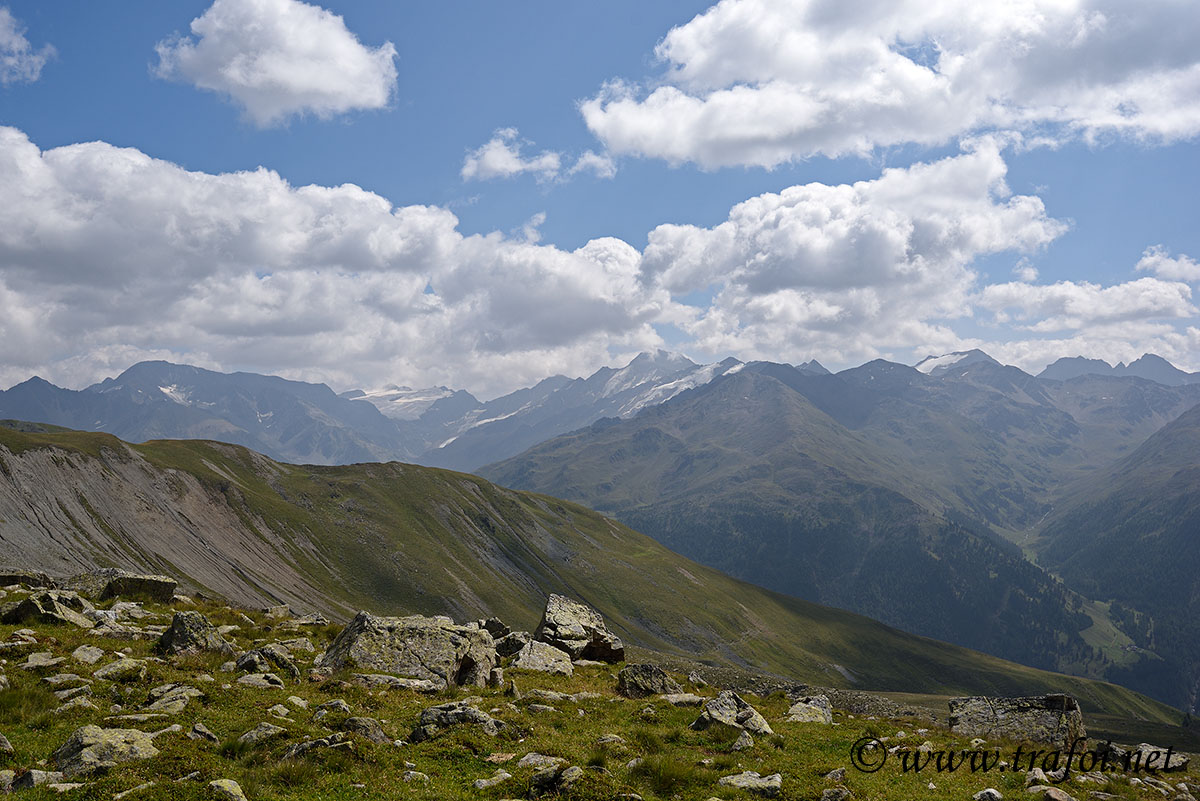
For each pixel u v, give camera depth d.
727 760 24.86
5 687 24.95
